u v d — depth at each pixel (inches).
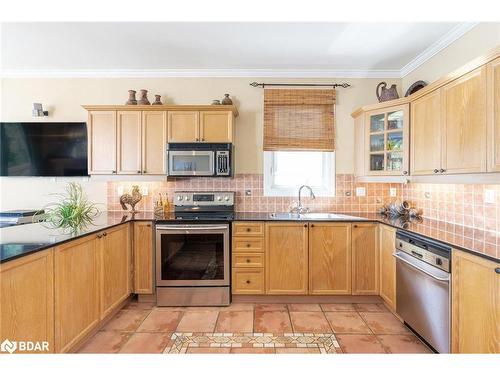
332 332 90.0
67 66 128.0
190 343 84.0
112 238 95.0
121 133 119.1
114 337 87.1
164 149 118.6
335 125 132.2
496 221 80.6
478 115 68.9
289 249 108.9
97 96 133.0
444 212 103.5
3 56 117.7
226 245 108.3
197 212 127.0
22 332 57.7
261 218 111.9
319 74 131.8
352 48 109.9
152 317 100.0
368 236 108.5
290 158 136.0
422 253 79.2
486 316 58.1
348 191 132.3
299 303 111.3
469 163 72.1
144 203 132.4
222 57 118.7
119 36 101.0
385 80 132.5
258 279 109.2
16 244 64.8
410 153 101.3
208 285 108.5
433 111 87.7
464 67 72.4
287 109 131.3
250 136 132.6
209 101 132.7
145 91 124.0
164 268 108.7
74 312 74.2
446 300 69.6
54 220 93.6
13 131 132.2
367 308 106.9
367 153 116.6
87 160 131.0
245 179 132.6
